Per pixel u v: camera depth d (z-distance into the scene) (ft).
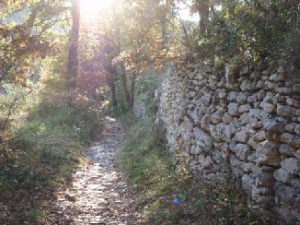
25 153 28.25
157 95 47.09
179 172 26.27
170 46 32.89
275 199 15.74
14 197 21.40
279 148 15.62
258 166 16.63
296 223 14.23
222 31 21.99
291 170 14.74
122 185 28.50
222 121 21.54
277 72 15.90
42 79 59.16
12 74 25.77
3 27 24.52
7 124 31.14
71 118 53.31
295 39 14.57
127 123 68.28
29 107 53.16
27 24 24.98
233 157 19.89
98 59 89.71
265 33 17.57
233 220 16.90
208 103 24.14
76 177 29.91
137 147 39.37
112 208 23.16
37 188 23.70
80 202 24.03
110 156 41.01
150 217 20.43
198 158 25.00
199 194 21.16
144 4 36.32
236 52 20.70
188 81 28.89
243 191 18.24
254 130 17.56
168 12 31.12
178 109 31.40
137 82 77.77
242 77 19.38
